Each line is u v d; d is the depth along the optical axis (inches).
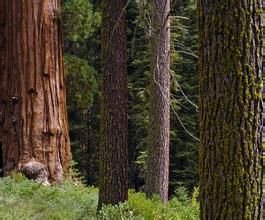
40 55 620.7
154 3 536.1
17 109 618.8
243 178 152.1
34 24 619.8
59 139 626.5
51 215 398.9
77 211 416.8
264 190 157.2
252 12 151.9
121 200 384.8
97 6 1278.3
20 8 623.5
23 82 617.9
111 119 382.3
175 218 408.8
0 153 727.7
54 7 632.4
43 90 619.2
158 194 521.3
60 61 639.8
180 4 1055.0
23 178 574.9
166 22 534.3
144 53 1026.1
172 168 1095.0
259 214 154.2
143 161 832.9
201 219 160.9
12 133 619.5
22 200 456.1
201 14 158.7
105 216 369.7
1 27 656.4
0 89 644.7
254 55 152.6
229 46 152.3
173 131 994.7
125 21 387.5
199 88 161.8
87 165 1269.7
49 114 619.8
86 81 1007.0
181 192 587.8
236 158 152.2
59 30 639.1
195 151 1057.5
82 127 1258.6
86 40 1264.8
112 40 382.6
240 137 152.2
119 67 382.6
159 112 526.3
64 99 646.5
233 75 152.3
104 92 386.0
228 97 152.8
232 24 151.9
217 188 154.9
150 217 394.6
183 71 1090.7
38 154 609.0
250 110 152.3
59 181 610.5
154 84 529.7
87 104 1012.5
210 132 156.5
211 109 156.1
